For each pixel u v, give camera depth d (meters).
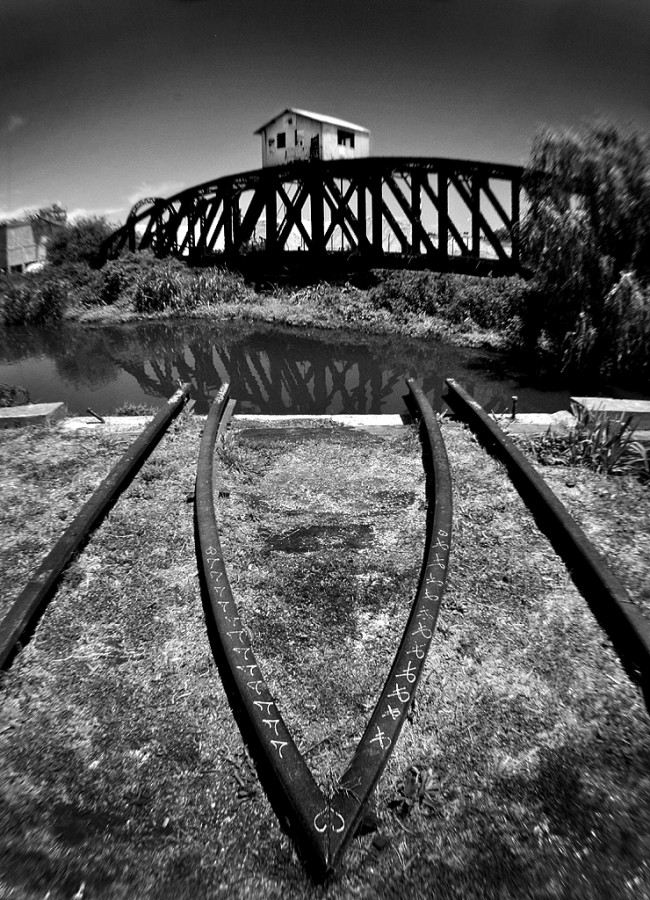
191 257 20.02
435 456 5.43
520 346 11.38
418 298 14.24
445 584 3.84
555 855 2.46
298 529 4.74
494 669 3.34
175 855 2.50
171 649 3.52
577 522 4.65
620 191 9.29
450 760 2.85
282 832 2.57
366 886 2.38
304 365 11.31
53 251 27.69
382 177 15.59
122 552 4.40
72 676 3.35
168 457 5.91
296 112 28.17
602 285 9.53
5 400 8.25
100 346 13.98
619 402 6.70
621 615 3.50
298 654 3.49
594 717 3.05
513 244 13.97
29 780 2.80
